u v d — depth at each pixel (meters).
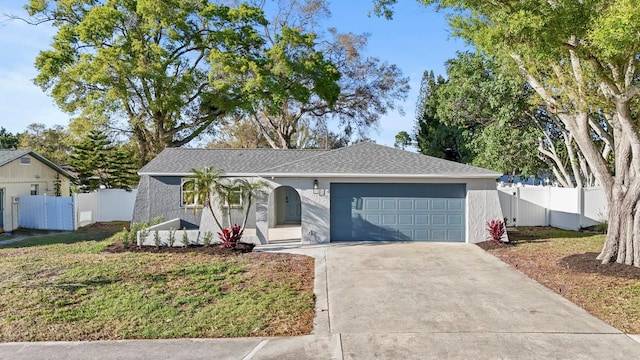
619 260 9.32
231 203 12.79
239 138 40.72
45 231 17.83
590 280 8.48
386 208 13.88
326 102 30.94
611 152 18.41
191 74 24.36
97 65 21.34
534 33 7.71
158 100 22.89
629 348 5.43
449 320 6.49
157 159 18.22
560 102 10.17
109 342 5.78
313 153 19.05
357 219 13.94
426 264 10.38
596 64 8.43
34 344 5.72
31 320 6.52
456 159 31.91
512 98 18.97
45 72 21.48
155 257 10.98
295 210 19.56
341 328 6.23
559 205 17.03
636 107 9.41
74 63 22.72
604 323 6.29
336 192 13.90
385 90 33.72
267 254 11.59
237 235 12.30
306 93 27.81
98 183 22.77
